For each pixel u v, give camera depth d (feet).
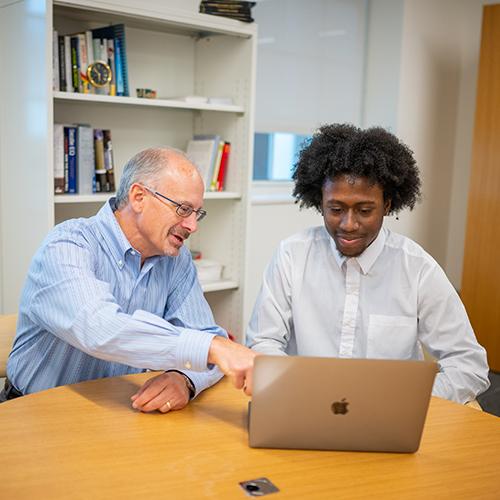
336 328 6.26
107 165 9.37
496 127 12.78
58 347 5.61
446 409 5.08
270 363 4.00
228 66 10.46
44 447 4.15
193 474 3.87
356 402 4.09
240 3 9.84
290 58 13.03
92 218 5.72
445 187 15.74
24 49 8.40
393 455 4.24
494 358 13.23
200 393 5.25
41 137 8.27
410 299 6.07
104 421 4.60
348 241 5.72
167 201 5.27
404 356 6.15
